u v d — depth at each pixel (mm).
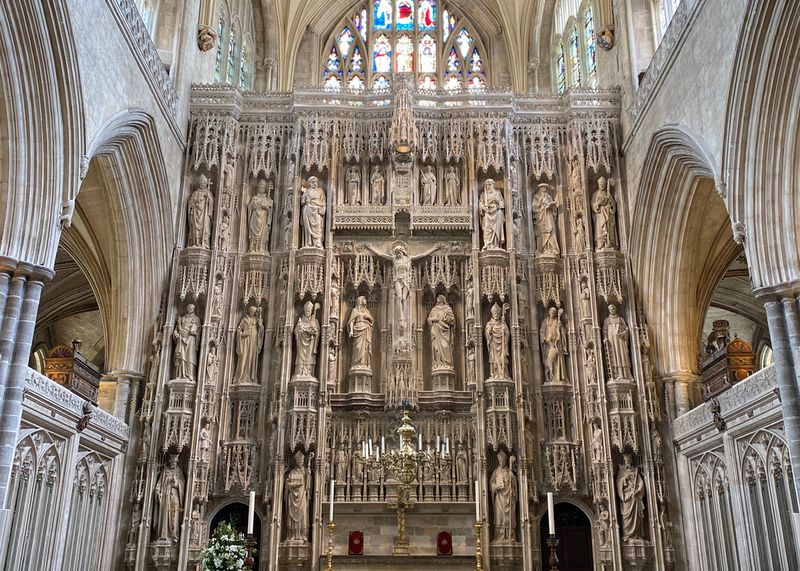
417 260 26219
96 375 23203
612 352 24312
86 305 35000
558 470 23469
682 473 22969
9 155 17359
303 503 22844
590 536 23422
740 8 17484
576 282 25453
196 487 22859
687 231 24375
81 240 25906
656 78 23344
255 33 35375
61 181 17938
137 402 24125
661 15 25859
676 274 24688
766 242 17453
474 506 23188
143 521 22406
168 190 25047
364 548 23031
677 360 24219
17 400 16188
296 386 23953
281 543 22578
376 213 26266
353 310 25641
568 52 33156
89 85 18812
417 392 24531
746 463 18781
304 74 36750
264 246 26203
